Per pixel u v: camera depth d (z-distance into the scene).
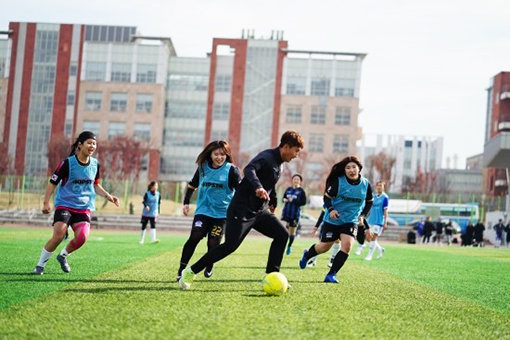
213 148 7.70
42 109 78.56
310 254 9.10
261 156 6.82
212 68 79.62
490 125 78.00
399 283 8.86
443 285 9.05
